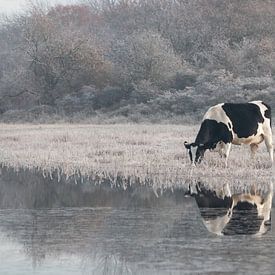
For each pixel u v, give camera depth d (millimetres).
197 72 155125
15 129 118562
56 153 72875
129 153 70062
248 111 64812
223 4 187625
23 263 28266
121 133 98562
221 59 155375
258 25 174875
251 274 26031
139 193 48156
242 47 159875
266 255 29109
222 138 63531
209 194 47156
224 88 131500
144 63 154375
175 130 102750
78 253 29969
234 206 42344
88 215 40000
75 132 103062
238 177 54969
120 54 165875
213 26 182125
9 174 59938
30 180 55719
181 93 137625
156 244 31516
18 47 192375
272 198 45250
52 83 170375
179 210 41188
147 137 89750
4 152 76438
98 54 168250
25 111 161500
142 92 148250
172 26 190375
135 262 28188
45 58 169375
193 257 28859
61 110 156750
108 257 29109
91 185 52469
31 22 173500
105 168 61000
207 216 38938
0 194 48656
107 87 158375
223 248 30500
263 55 153375
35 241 32562
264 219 37719
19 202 45125
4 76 185500
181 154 67875
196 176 55594
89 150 74625
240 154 69125
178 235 33594
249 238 32688
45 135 98562
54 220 38469
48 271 26906
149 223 37062
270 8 180500
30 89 173000
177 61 158500
